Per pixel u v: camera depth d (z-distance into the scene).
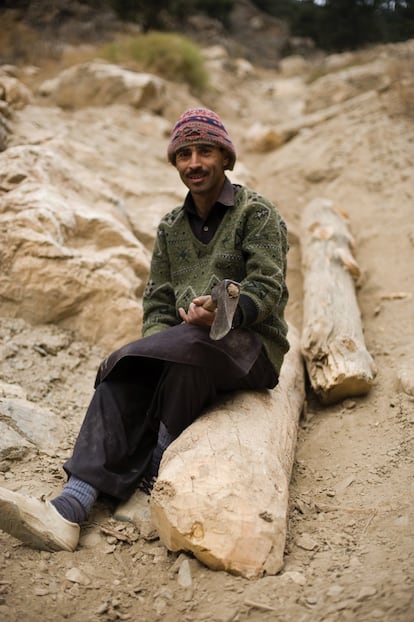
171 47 9.06
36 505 1.97
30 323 3.46
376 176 5.71
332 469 2.52
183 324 2.22
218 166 2.33
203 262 2.38
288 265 4.52
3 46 8.98
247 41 18.38
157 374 2.42
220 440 2.08
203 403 2.29
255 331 2.34
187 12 14.95
